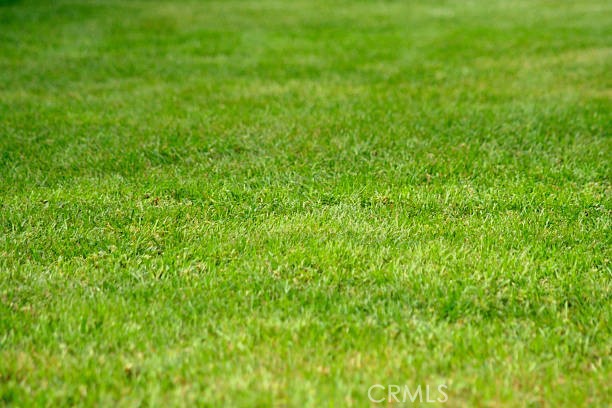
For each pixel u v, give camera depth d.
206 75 10.41
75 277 3.91
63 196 5.14
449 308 3.63
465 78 10.30
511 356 3.19
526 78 10.25
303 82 9.92
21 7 17.47
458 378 3.02
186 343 3.28
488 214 4.92
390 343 3.28
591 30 15.17
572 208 5.04
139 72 10.58
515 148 6.62
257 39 14.04
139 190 5.34
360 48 13.10
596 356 3.24
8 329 3.36
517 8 20.03
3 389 2.89
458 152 6.33
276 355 3.19
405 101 8.62
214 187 5.39
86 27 14.93
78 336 3.30
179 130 7.03
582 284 3.88
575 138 6.91
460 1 22.06
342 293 3.77
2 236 4.43
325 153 6.28
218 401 2.83
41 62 11.18
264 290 3.81
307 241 4.39
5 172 5.75
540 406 2.88
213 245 4.32
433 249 4.25
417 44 13.62
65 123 7.34
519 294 3.75
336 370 3.06
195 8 19.17
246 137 6.72
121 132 6.99
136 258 4.21
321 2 21.36
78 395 2.87
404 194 5.23
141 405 2.85
